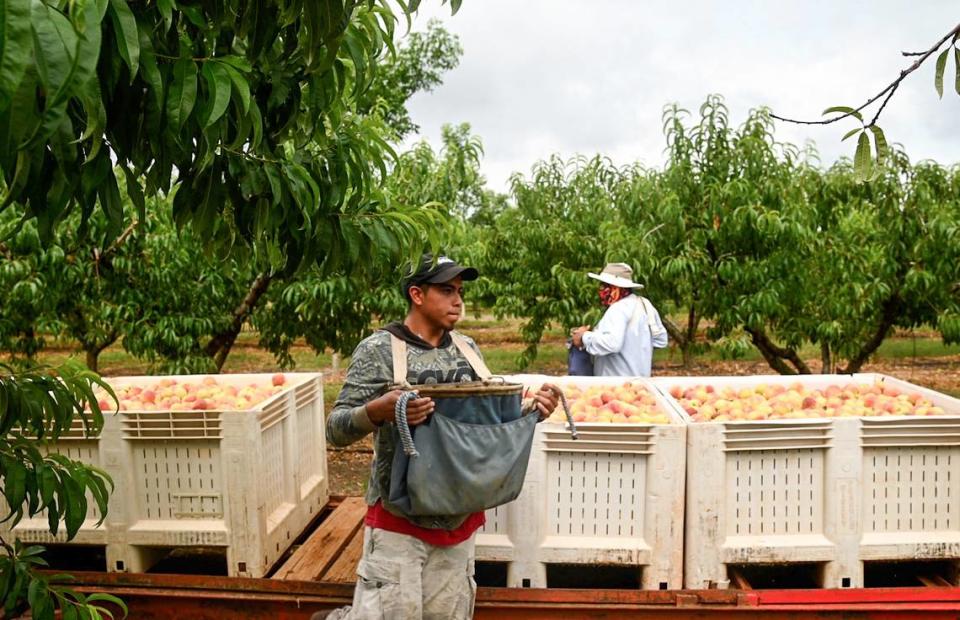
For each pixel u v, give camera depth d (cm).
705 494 296
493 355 1572
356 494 638
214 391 387
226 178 207
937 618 285
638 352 506
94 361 841
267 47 182
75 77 107
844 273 811
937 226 761
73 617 217
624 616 289
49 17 102
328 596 297
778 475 301
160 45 156
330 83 212
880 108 177
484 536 306
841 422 299
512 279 964
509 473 240
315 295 656
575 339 528
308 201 216
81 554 363
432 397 239
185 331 725
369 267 253
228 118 191
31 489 215
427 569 259
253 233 220
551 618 292
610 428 298
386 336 262
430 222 265
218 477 316
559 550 303
